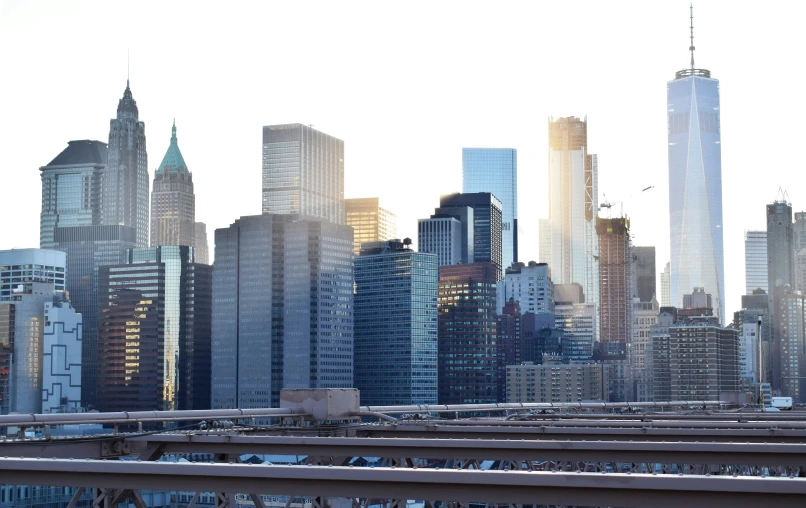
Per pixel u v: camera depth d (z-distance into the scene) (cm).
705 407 10169
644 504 1769
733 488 1717
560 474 1792
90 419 3538
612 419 6444
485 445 2916
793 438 3828
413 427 4297
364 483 1881
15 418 3312
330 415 4481
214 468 1945
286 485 1931
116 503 2270
